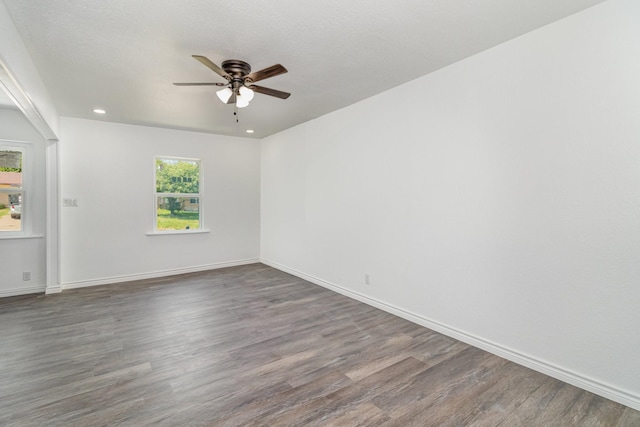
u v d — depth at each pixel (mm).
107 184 4652
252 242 6055
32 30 2180
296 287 4523
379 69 2904
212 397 2051
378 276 3662
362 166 3812
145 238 4973
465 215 2762
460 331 2852
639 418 1858
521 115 2371
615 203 1976
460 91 2756
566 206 2174
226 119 4551
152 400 2014
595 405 1975
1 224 4109
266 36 2305
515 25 2209
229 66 2635
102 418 1845
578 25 2078
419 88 3102
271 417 1870
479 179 2650
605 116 1991
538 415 1894
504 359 2525
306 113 4297
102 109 4008
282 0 1887
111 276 4715
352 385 2191
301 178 4930
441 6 1969
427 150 3055
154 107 3934
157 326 3150
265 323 3248
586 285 2105
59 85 3193
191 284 4660
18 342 2785
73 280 4449
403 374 2324
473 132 2676
